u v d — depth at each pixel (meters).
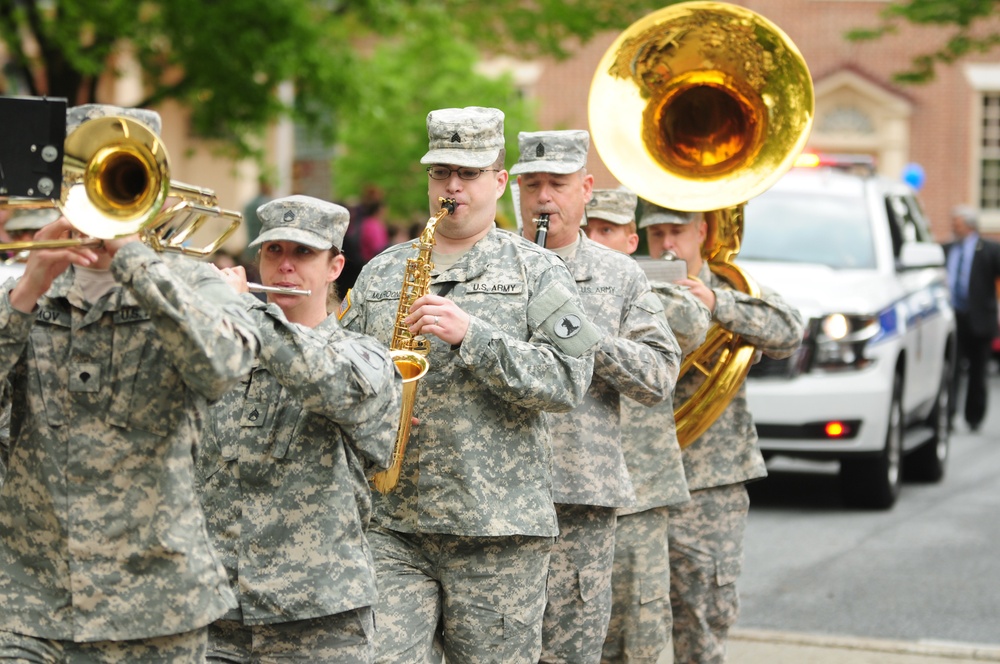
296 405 12.34
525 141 16.19
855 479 30.81
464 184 14.06
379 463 12.54
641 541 16.97
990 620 22.62
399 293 14.28
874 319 30.23
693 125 18.70
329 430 12.35
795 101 18.30
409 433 13.77
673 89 18.61
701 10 18.30
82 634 10.73
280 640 12.33
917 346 33.00
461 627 13.92
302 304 12.98
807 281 30.86
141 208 9.98
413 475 13.88
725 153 18.62
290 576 12.18
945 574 25.56
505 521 13.67
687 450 18.48
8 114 9.84
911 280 34.53
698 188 18.30
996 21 78.12
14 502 10.99
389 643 13.59
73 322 10.85
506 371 13.30
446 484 13.72
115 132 9.94
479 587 13.86
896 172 82.31
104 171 10.04
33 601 10.89
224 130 51.50
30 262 10.38
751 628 22.03
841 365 29.73
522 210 16.50
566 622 15.49
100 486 10.80
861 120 82.38
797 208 33.81
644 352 15.38
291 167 82.38
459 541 13.84
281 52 44.25
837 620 22.55
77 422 10.81
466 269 14.13
